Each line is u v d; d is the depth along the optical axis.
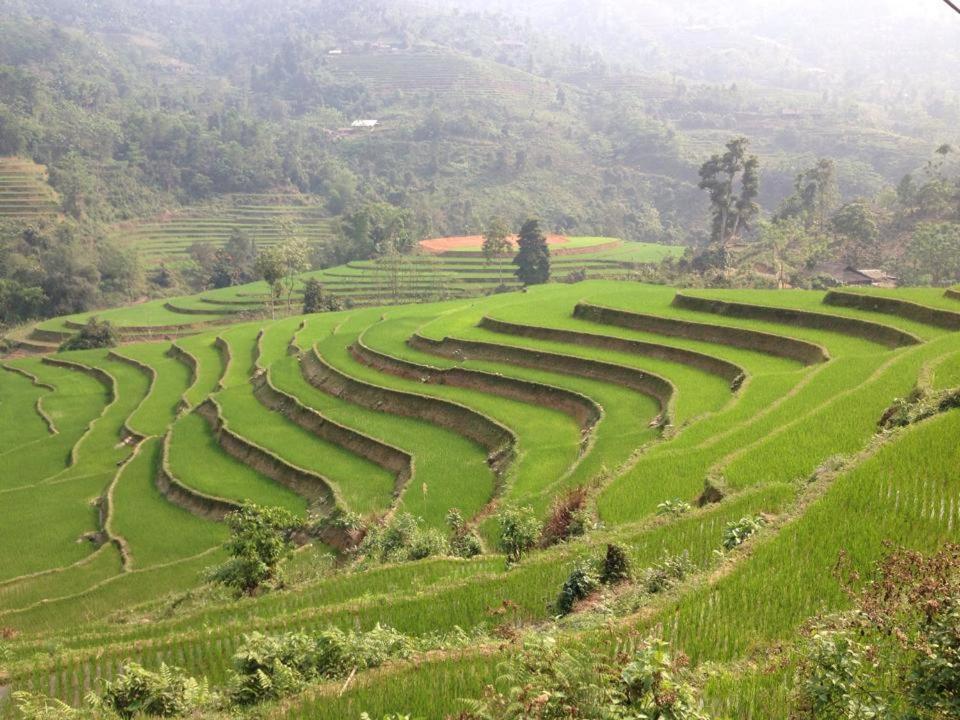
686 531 18.47
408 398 50.69
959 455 18.34
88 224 143.00
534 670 8.76
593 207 190.00
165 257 148.50
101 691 15.48
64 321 116.94
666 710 8.02
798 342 46.19
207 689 13.80
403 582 20.77
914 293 52.19
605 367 48.38
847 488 17.19
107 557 37.81
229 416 55.53
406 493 34.59
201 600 26.08
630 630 11.81
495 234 126.00
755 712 9.17
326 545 34.19
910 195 117.50
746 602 12.83
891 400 28.06
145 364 83.31
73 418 67.50
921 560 9.54
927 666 8.10
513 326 61.56
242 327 95.50
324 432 49.31
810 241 101.00
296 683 12.84
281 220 163.50
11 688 16.33
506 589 17.61
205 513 41.88
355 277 131.00
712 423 30.45
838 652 8.71
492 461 38.38
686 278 98.38
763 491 20.00
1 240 127.44
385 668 12.55
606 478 26.05
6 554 39.31
